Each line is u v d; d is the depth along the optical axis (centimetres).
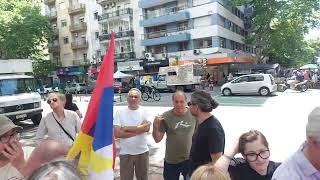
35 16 4391
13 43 4125
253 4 4116
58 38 5747
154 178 641
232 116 1402
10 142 259
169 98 2561
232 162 269
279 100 1953
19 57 4450
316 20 3744
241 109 1614
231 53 3972
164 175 466
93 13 5216
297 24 3928
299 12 3638
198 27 4153
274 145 865
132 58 4716
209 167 197
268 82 2309
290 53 4366
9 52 4219
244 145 257
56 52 5797
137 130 467
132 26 4759
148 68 4472
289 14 3703
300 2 3656
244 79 2391
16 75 1512
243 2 3997
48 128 489
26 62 1563
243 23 5281
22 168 243
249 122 1234
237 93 2419
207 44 4125
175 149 447
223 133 348
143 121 480
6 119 263
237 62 4041
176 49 4334
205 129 345
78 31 5447
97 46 5222
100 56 5144
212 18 4028
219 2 4084
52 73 5431
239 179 263
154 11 4553
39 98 1491
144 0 4541
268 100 1989
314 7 3662
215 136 338
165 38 4325
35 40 4566
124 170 487
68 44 5603
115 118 476
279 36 4038
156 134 453
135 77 3641
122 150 487
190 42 4231
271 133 1014
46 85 5031
